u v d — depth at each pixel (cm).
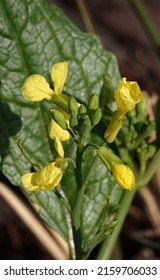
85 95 17
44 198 17
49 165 13
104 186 17
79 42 17
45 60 17
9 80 17
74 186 17
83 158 17
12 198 21
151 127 16
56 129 14
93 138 17
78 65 17
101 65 17
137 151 16
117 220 14
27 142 17
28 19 16
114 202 17
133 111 16
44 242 21
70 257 17
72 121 14
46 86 14
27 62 17
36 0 16
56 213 17
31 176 13
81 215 17
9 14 16
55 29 17
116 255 22
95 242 15
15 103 17
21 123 17
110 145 17
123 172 14
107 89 16
